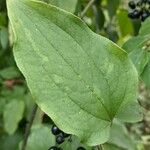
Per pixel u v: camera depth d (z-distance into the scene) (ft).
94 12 1.51
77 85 0.73
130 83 0.77
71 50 0.73
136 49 1.00
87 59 0.74
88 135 0.75
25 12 0.70
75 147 1.00
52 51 0.71
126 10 1.52
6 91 1.68
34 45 0.70
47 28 0.71
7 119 1.60
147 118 1.95
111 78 0.76
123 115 0.93
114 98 0.77
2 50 1.65
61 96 0.72
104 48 0.75
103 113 0.76
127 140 1.56
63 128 0.72
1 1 1.36
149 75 0.97
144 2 1.16
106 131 0.76
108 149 1.50
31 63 0.70
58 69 0.72
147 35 1.01
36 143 1.25
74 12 0.99
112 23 1.58
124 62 0.76
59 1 0.95
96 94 0.75
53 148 0.89
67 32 0.72
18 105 1.61
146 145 1.99
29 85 0.70
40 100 0.71
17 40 0.69
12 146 1.67
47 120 1.35
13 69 1.68
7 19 1.44
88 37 0.74
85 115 0.74
